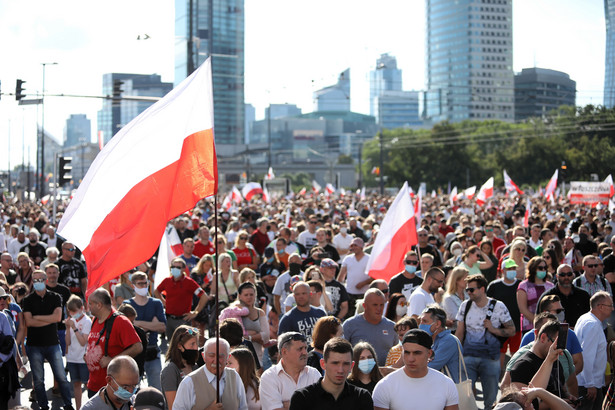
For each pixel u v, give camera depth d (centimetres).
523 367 718
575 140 9600
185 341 792
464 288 1091
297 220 3019
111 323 870
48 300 1101
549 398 627
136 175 761
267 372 743
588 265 1162
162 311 1088
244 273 1214
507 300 1174
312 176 16938
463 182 11181
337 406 614
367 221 2377
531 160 9894
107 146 766
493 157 10894
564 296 1049
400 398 658
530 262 1148
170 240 1722
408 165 11431
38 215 3025
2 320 941
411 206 1270
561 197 5262
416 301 1064
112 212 758
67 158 2683
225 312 1020
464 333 1006
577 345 827
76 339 1073
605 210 3161
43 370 1096
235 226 2253
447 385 664
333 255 1673
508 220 2812
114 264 757
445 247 1927
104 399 669
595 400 948
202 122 755
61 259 1513
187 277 1258
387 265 1274
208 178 755
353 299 1462
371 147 13812
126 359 662
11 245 2053
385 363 885
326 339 838
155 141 762
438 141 11475
